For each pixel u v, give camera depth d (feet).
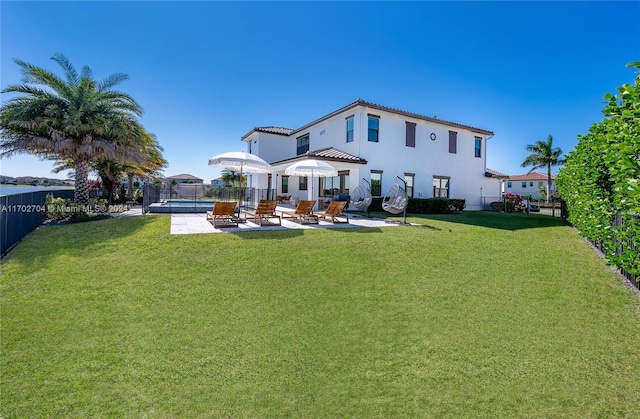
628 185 12.19
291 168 44.55
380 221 41.63
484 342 11.47
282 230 31.71
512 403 8.33
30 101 42.11
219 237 27.48
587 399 8.39
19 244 26.12
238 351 11.19
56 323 13.16
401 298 15.69
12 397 8.78
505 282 17.71
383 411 8.20
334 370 10.06
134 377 9.71
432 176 71.31
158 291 16.55
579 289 16.31
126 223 35.94
